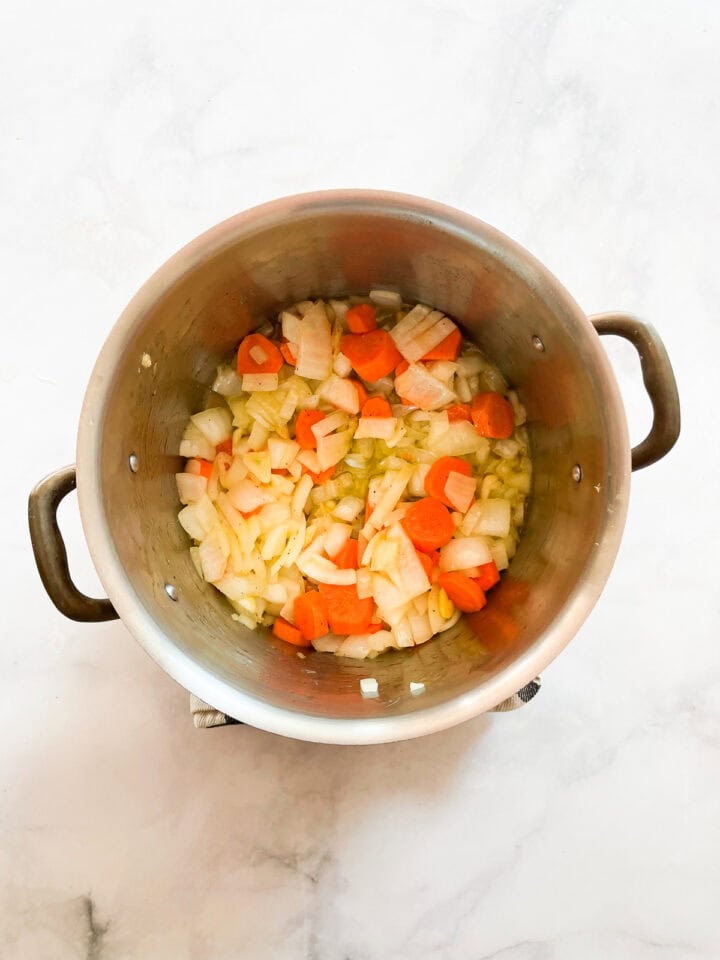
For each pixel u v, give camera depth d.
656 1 0.53
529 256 0.37
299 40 0.53
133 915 0.49
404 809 0.49
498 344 0.46
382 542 0.45
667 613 0.50
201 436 0.47
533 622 0.39
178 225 0.52
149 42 0.53
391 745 0.50
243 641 0.44
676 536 0.51
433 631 0.45
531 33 0.53
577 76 0.53
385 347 0.45
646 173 0.52
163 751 0.49
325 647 0.46
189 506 0.46
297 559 0.45
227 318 0.44
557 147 0.52
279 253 0.41
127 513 0.39
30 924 0.49
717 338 0.51
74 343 0.51
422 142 0.52
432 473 0.46
